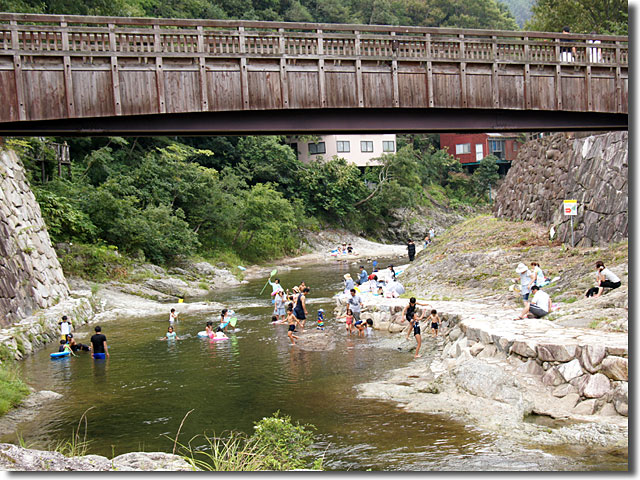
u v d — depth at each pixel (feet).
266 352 55.67
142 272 105.50
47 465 22.04
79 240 103.60
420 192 227.61
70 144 137.59
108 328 73.00
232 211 151.02
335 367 48.14
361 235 208.33
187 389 43.70
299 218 180.24
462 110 58.70
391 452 28.91
